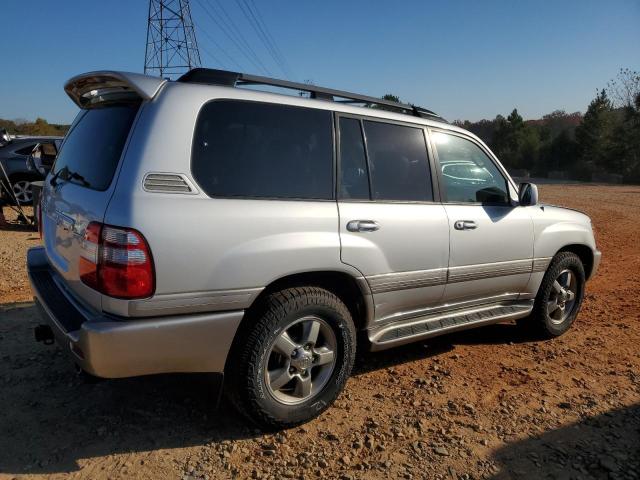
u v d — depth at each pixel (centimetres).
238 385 300
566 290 507
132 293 261
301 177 324
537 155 5741
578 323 554
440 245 387
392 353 454
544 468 295
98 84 325
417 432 327
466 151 430
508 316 453
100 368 264
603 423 344
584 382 405
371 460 297
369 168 360
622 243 1076
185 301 275
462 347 475
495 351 467
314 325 323
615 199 2188
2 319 494
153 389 369
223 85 311
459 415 349
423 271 379
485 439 321
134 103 301
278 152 318
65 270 314
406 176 381
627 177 4338
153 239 263
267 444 308
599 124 4894
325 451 304
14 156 1095
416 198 384
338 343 335
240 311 293
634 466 297
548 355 459
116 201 265
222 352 292
